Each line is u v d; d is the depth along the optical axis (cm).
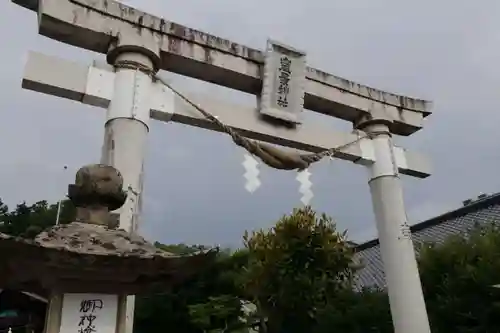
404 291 1064
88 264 358
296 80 1140
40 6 888
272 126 1102
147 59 961
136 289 400
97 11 938
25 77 848
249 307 2139
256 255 1700
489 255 1355
